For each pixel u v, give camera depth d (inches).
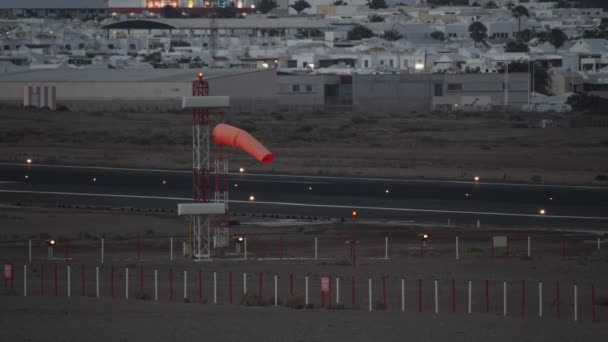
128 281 6865.2
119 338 4965.6
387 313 5743.1
